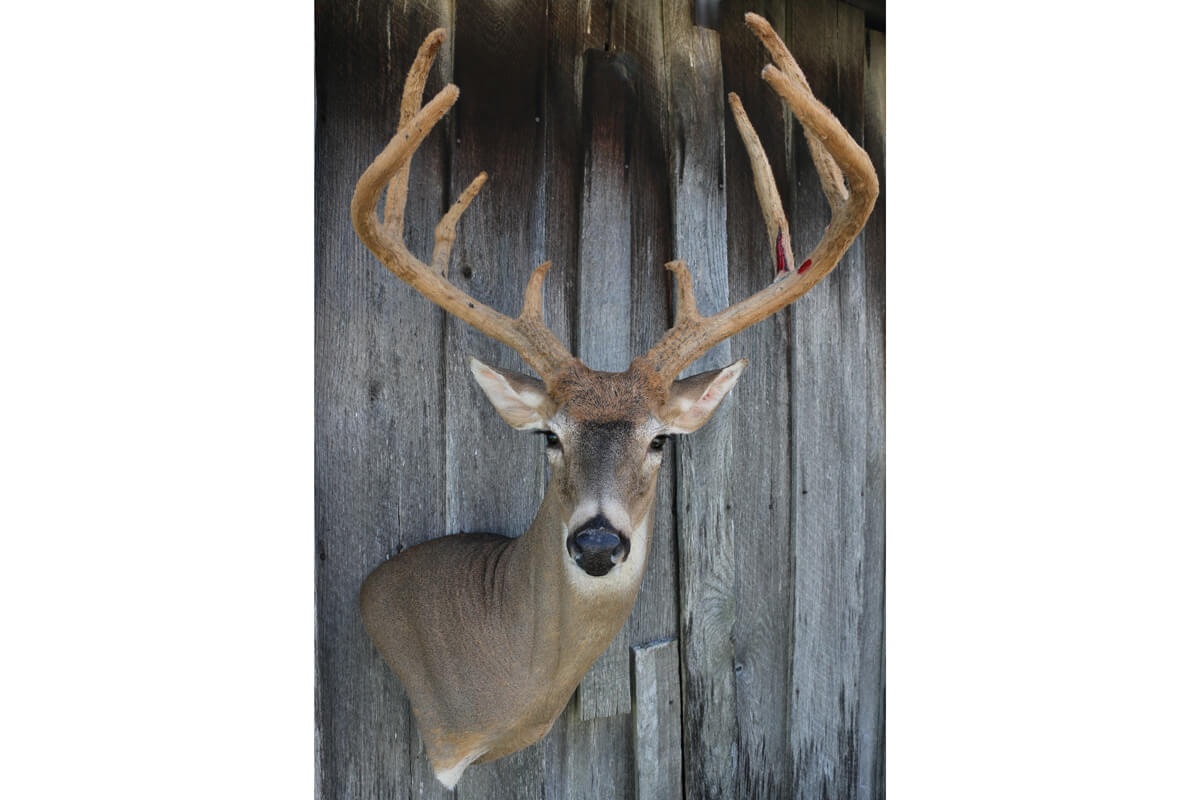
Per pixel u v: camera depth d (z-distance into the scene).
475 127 2.42
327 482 2.25
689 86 2.73
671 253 2.72
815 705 3.02
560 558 2.08
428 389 2.39
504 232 2.47
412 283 2.10
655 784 2.69
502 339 2.12
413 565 2.29
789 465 2.92
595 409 2.00
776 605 2.92
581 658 2.16
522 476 2.53
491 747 2.30
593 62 2.58
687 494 2.73
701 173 2.76
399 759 2.38
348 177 2.27
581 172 2.57
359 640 2.32
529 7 2.48
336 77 2.24
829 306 2.98
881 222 3.05
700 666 2.77
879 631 3.13
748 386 2.83
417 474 2.38
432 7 2.36
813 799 3.04
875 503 3.10
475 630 2.22
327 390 2.25
